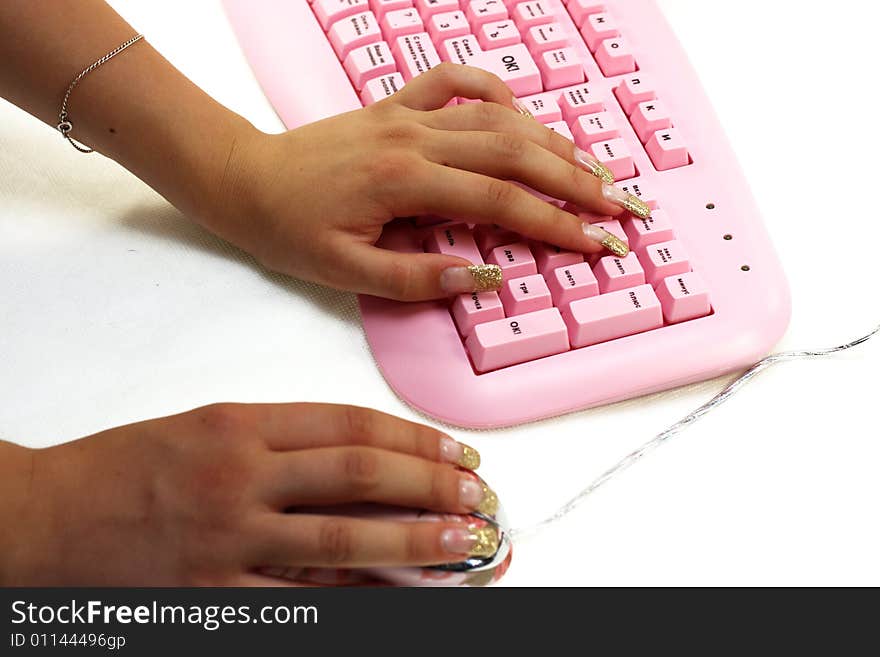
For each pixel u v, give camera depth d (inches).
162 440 18.3
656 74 24.2
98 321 21.2
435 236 21.7
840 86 25.5
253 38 24.8
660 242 21.8
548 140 22.4
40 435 19.9
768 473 20.0
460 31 24.5
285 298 21.9
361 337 21.5
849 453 20.3
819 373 21.3
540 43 24.2
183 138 22.0
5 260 21.9
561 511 19.3
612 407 20.9
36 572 17.8
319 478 17.7
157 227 22.7
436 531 17.5
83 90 22.1
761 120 24.9
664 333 21.1
